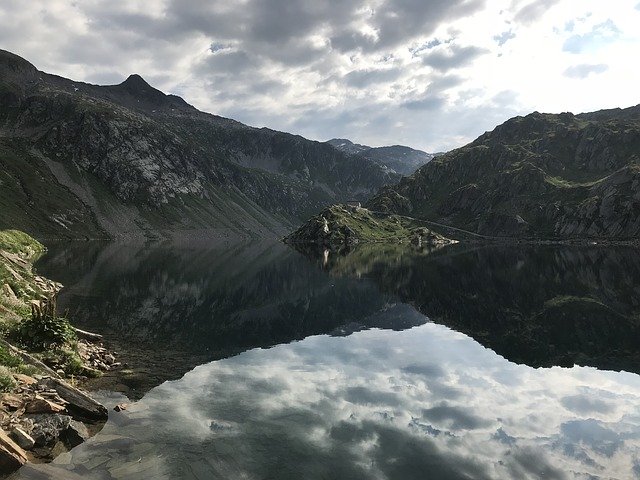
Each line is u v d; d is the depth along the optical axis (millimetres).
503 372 30438
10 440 16516
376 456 18125
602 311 55125
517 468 17203
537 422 21672
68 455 17484
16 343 27984
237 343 39781
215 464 17281
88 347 33938
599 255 148750
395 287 82938
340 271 113375
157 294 68812
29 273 61188
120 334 41312
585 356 35062
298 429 20656
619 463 17578
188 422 21266
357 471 16922
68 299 56812
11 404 19656
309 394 25641
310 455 18125
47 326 29656
